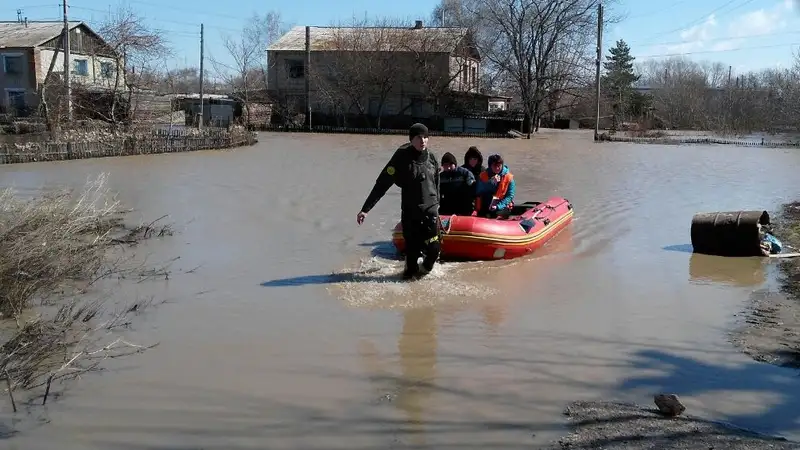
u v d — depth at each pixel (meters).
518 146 32.75
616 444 3.92
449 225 8.38
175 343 5.60
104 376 4.94
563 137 41.34
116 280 7.45
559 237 10.06
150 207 12.37
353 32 50.72
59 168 19.64
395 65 48.50
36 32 44.81
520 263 8.43
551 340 5.71
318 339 5.70
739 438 3.98
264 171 18.94
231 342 5.62
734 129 50.62
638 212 12.48
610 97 55.81
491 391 4.69
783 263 8.52
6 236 6.61
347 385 4.79
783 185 17.03
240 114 49.25
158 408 4.43
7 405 4.47
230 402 4.52
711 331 5.95
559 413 4.34
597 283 7.55
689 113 58.19
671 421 4.22
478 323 6.14
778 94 53.91
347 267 8.09
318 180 16.77
